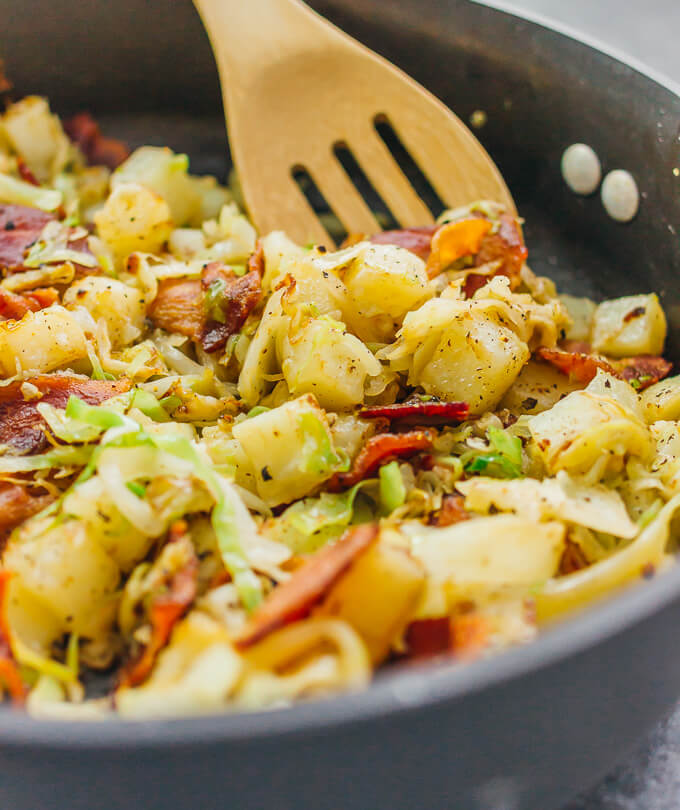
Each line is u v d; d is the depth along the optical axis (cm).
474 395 30
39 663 25
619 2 49
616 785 28
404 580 25
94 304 32
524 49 34
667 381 32
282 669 24
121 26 37
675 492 28
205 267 33
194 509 27
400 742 22
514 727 23
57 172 38
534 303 32
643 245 34
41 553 26
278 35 36
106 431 28
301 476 28
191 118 39
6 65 37
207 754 20
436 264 33
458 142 36
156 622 25
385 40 36
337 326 29
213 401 30
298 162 36
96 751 19
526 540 26
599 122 34
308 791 23
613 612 21
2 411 29
